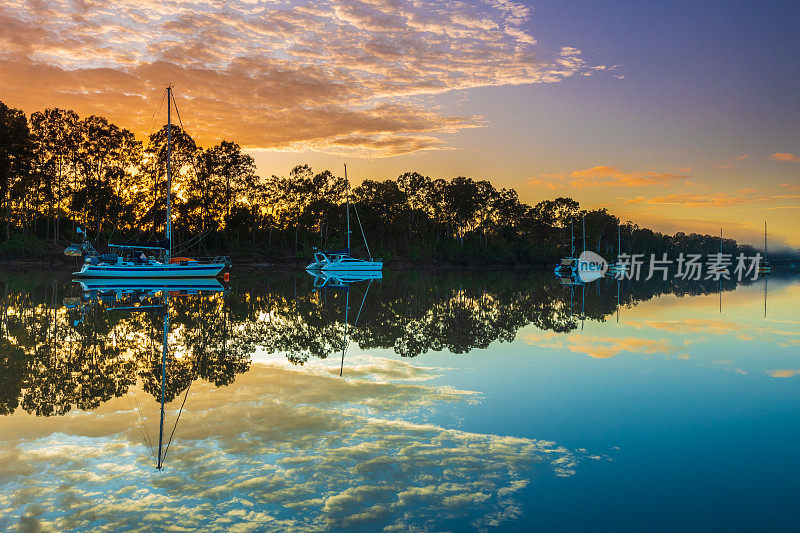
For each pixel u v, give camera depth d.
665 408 8.41
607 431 7.27
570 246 124.81
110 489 5.40
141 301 26.34
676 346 14.55
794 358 12.82
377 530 4.59
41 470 5.88
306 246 87.88
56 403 8.59
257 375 10.64
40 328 16.91
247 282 43.94
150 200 72.75
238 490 5.37
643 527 4.68
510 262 109.88
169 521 4.75
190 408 8.27
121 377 10.43
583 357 12.76
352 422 7.57
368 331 17.11
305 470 5.86
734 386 9.91
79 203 67.06
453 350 13.70
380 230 99.38
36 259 58.00
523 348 14.10
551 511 4.96
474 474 5.79
